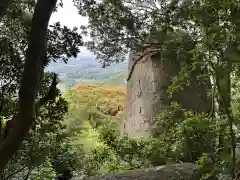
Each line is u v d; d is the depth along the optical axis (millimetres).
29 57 2385
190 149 3285
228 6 2172
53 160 3455
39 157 3062
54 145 3281
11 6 2887
